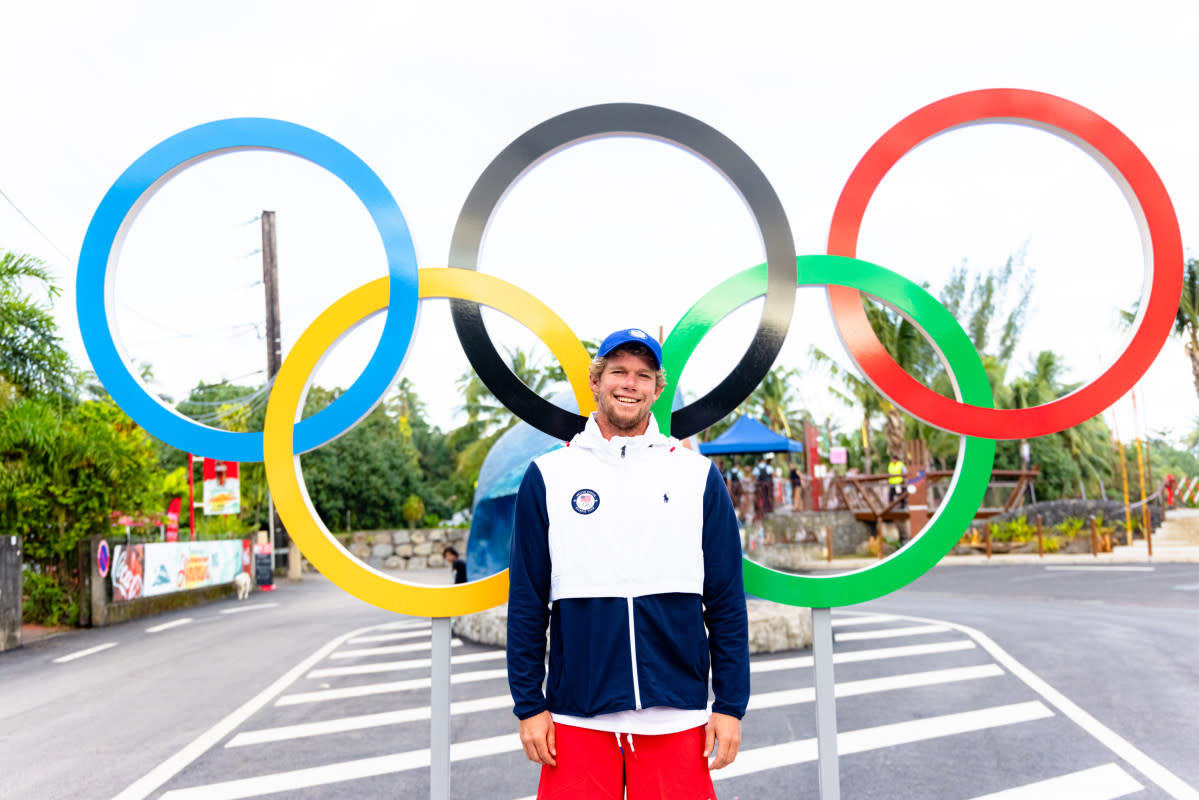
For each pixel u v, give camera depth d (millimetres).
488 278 3174
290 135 3205
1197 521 23375
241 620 12070
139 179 3166
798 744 4707
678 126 3248
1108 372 3295
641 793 2092
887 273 3289
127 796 4078
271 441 3129
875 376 3244
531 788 4125
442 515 32406
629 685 2096
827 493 23672
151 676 7406
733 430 20906
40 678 7395
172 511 15281
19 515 11422
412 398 39344
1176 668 6473
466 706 5973
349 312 3172
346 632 10320
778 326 3195
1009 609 10828
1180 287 3281
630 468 2238
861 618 10375
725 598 2223
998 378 23750
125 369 3158
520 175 3230
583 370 3150
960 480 3227
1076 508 23391
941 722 5094
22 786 4246
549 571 2248
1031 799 3729
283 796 4047
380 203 3189
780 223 3238
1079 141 3330
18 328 12859
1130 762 4188
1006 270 23625
